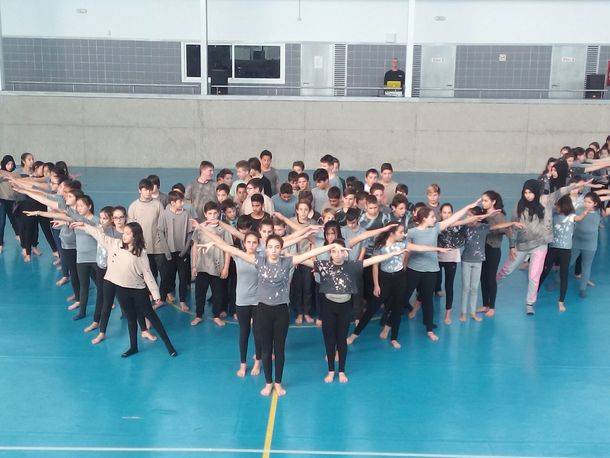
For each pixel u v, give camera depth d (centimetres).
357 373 749
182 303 956
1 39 2192
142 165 2266
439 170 2261
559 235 952
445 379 735
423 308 843
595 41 2247
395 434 616
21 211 1163
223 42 2298
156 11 2270
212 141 2252
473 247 893
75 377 732
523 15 2245
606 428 632
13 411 654
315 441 602
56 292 1029
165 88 2330
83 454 577
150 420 638
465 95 2312
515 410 666
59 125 2241
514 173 2250
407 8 2262
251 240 690
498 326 902
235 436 610
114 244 771
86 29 2272
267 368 688
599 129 2208
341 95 2328
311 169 2266
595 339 859
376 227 852
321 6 2277
